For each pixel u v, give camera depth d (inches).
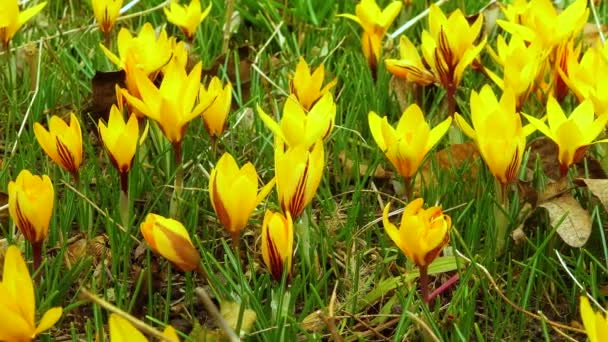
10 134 37.1
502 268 29.8
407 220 25.7
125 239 29.1
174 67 29.4
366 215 32.8
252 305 27.5
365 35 38.0
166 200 32.5
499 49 34.3
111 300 29.2
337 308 29.0
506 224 29.7
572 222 29.5
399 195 33.4
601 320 22.5
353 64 39.3
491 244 29.8
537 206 30.0
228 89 31.4
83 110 36.2
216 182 26.2
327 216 32.7
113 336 22.4
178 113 29.5
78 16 47.1
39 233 27.2
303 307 28.9
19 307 23.7
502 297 27.6
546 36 34.1
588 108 29.6
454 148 33.2
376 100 37.2
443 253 30.0
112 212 32.1
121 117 29.2
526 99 33.9
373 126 29.3
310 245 29.8
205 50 41.6
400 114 37.8
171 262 26.2
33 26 42.9
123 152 29.2
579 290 29.2
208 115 31.4
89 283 29.7
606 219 31.1
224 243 28.6
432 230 25.8
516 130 28.3
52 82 38.4
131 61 31.8
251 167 26.3
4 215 31.5
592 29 41.9
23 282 23.6
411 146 28.7
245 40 44.9
